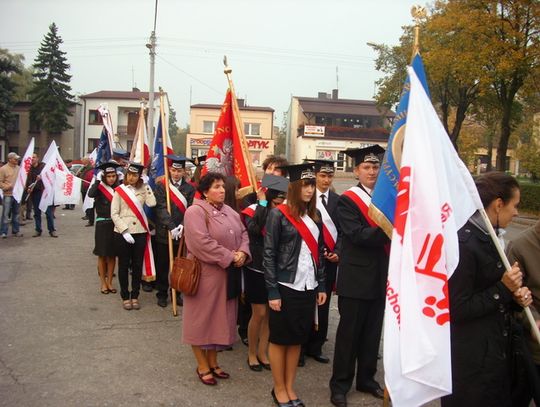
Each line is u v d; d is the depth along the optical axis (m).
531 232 3.25
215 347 4.38
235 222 4.58
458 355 2.75
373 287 4.05
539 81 19.98
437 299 2.56
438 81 22.72
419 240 2.64
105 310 6.34
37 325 5.63
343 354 4.07
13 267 8.44
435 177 2.67
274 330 3.90
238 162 6.00
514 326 2.99
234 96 6.14
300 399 4.13
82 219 15.47
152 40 20.95
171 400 3.99
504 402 2.76
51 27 41.91
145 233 6.48
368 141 46.94
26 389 4.04
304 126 46.72
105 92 48.12
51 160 11.62
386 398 3.01
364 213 4.04
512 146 33.03
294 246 3.93
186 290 4.18
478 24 18.92
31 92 42.12
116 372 4.46
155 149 7.50
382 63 32.22
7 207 11.42
